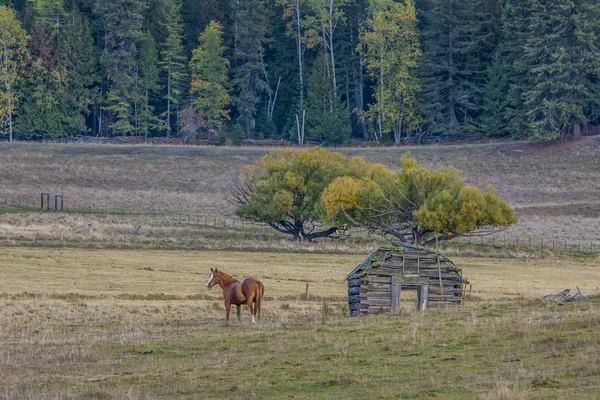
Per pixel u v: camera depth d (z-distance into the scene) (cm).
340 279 4981
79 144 13088
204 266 5491
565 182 10425
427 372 1814
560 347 1945
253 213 7462
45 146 12669
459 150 12444
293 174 7544
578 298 2880
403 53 13675
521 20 12938
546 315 2473
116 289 4309
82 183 10500
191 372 1978
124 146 12912
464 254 6594
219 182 10906
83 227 7344
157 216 8606
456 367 1847
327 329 2567
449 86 13950
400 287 3372
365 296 3334
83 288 4294
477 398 1523
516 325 2298
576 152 11481
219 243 6838
